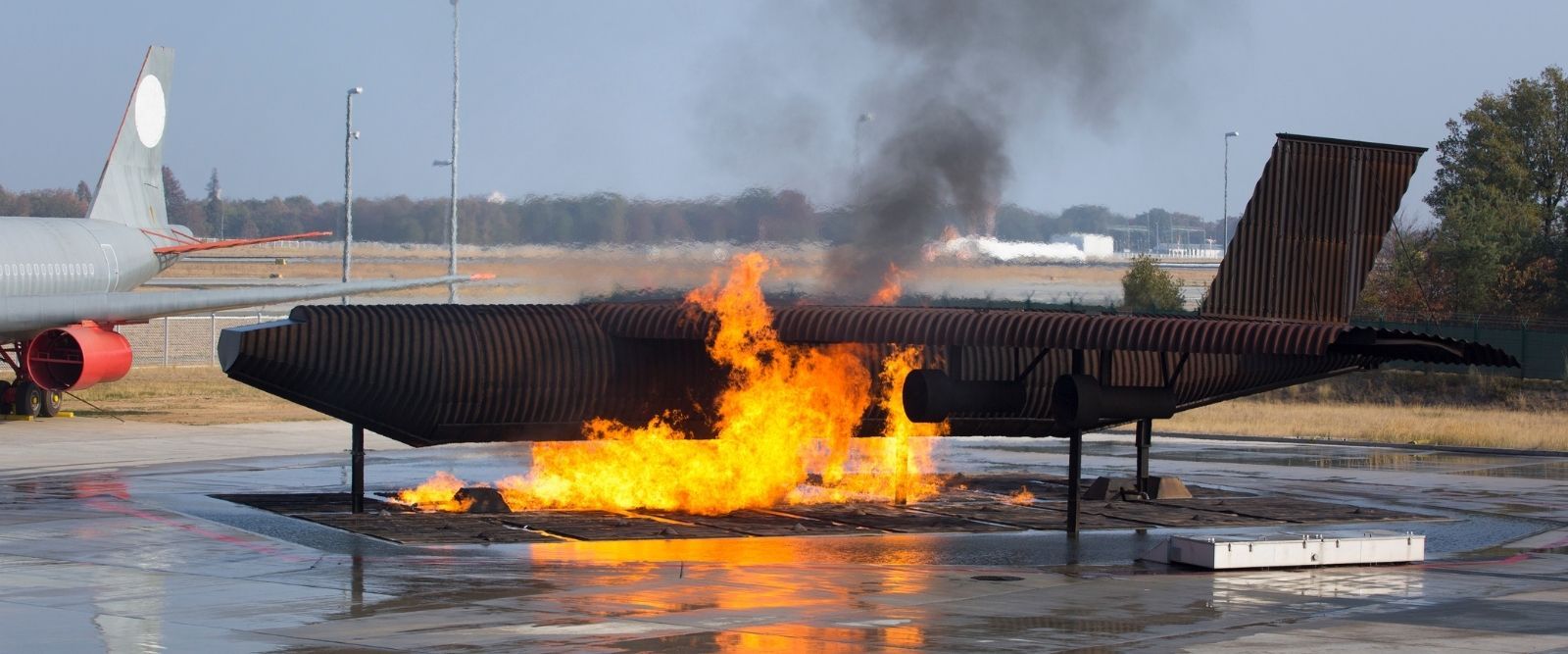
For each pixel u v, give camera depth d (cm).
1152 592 2089
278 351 2755
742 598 1986
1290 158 3092
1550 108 10319
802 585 2098
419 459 4062
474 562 2267
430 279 5791
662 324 2895
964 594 2050
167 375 7556
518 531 2622
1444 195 10462
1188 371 3294
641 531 2647
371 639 1691
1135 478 3441
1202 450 4841
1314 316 3128
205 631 1727
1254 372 3312
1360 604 2005
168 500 3027
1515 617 1917
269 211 14600
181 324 10250
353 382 2786
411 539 2497
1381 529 2905
